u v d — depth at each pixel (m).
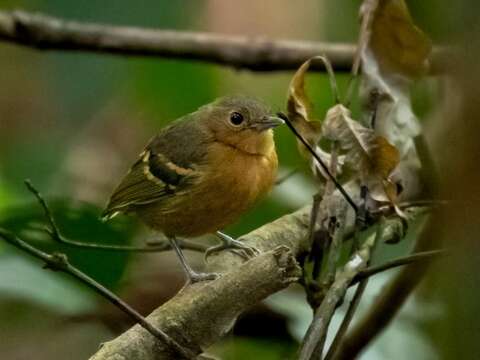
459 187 4.62
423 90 11.06
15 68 15.70
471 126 4.56
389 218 8.64
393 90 9.34
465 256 4.63
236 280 7.03
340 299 7.60
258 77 14.62
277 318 10.40
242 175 9.82
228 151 9.85
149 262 11.21
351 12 13.59
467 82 4.59
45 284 9.69
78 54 11.77
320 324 7.22
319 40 13.59
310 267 9.12
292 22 13.62
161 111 13.45
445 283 4.86
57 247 9.72
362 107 9.38
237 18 13.44
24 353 12.98
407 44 9.25
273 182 10.12
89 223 9.85
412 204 8.59
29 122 15.23
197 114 10.29
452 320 4.77
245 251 8.88
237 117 9.85
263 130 9.78
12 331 13.10
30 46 11.75
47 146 13.91
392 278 10.02
